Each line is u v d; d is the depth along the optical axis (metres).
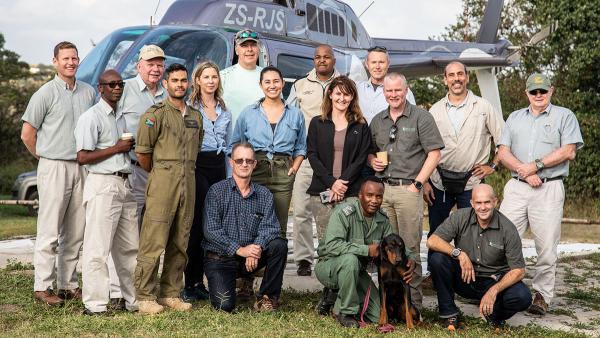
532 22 19.91
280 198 5.90
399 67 12.70
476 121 6.41
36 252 5.56
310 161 5.77
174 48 8.09
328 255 5.31
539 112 6.14
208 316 5.19
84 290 5.29
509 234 5.36
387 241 4.97
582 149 16.78
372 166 5.73
